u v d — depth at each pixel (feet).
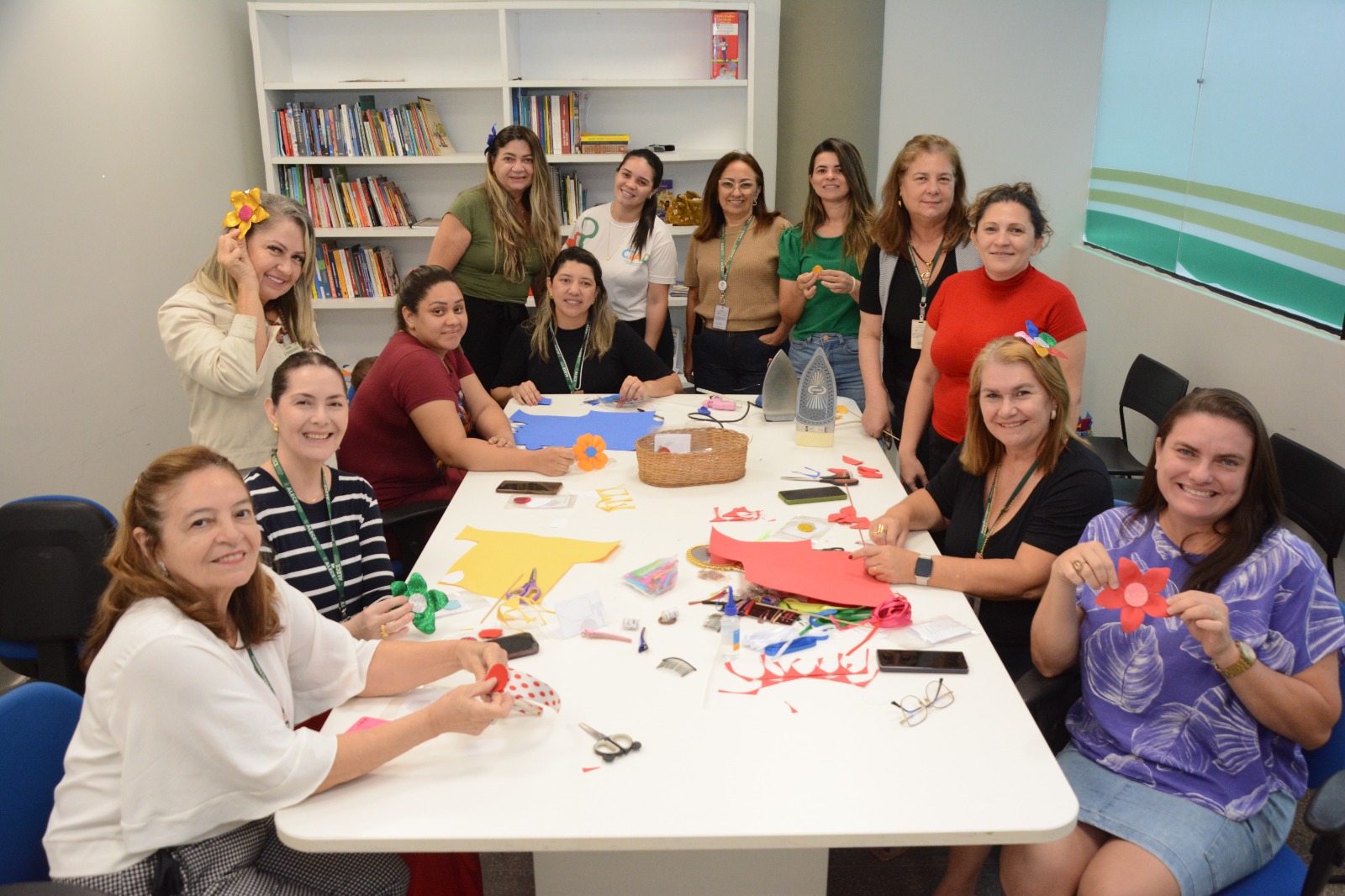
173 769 4.43
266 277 8.30
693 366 14.28
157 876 4.51
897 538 7.18
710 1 15.71
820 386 9.41
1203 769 5.43
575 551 7.03
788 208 17.34
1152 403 12.35
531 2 15.60
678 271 17.92
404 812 4.34
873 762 4.61
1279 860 5.38
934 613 6.09
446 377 9.25
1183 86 13.15
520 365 11.78
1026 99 16.24
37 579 6.99
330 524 6.83
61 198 11.96
